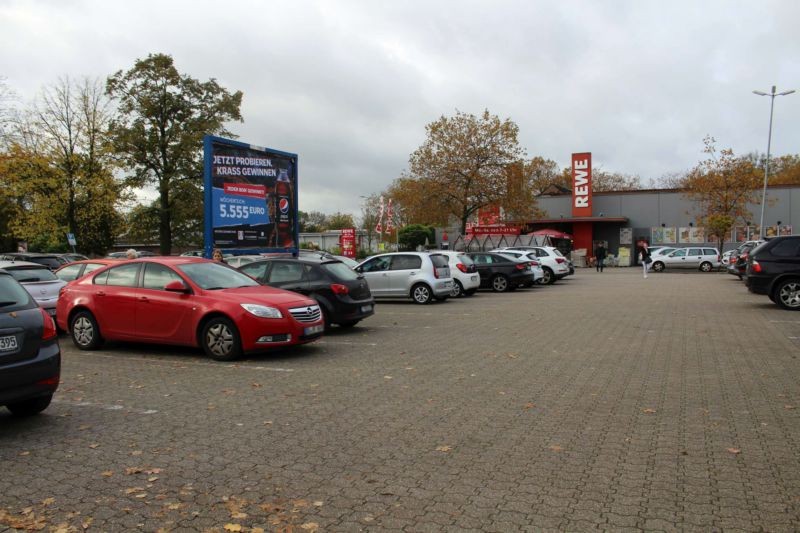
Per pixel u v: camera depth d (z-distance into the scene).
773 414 6.02
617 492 4.20
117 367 8.82
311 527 3.73
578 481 4.40
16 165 34.25
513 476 4.50
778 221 44.34
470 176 38.88
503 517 3.84
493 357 9.20
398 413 6.20
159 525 3.78
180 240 40.62
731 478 4.42
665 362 8.68
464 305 17.48
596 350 9.70
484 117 39.16
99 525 3.79
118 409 6.50
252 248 16.56
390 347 10.26
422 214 40.03
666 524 3.72
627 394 6.88
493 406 6.43
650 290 22.52
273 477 4.54
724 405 6.38
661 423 5.77
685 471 4.57
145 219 39.66
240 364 8.91
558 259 27.16
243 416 6.18
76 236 37.91
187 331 9.34
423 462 4.80
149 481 4.49
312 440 5.38
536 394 6.92
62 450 5.20
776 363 8.48
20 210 37.66
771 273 14.84
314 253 23.73
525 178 41.41
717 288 23.12
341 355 9.55
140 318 9.69
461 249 46.25
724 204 42.72
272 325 9.01
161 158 38.31
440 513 3.91
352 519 3.84
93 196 36.00
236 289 9.70
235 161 16.00
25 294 6.11
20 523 3.81
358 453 5.04
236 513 3.93
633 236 48.81
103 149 35.47
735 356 9.04
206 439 5.45
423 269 17.86
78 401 6.86
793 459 4.79
